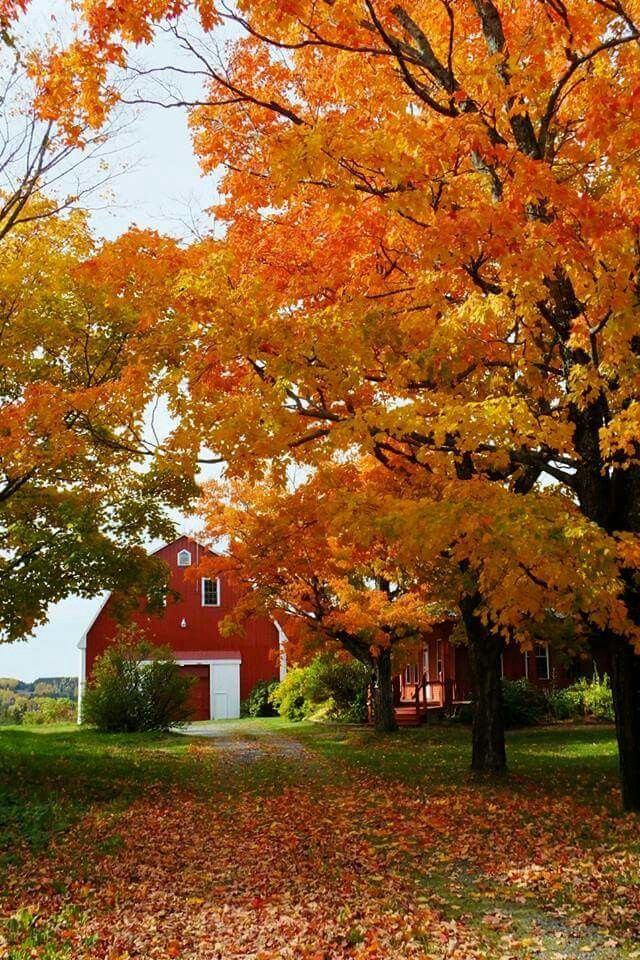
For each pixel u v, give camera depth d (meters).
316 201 9.54
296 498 18.16
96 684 31.08
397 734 25.30
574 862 8.00
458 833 9.81
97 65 7.72
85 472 15.16
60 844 9.66
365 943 5.93
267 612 24.89
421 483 12.81
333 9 7.78
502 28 8.51
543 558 8.12
